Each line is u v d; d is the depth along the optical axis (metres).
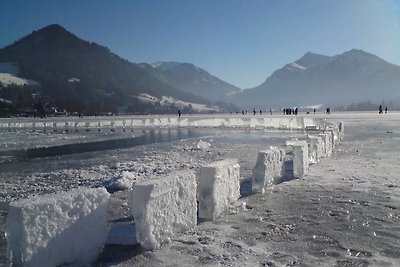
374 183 10.68
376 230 6.75
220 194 7.68
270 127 41.88
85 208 5.35
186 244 6.16
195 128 46.09
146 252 5.84
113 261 5.55
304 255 5.72
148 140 30.33
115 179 11.78
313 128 36.72
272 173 10.26
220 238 6.41
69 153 21.86
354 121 46.72
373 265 5.34
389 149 18.83
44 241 4.78
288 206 8.35
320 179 11.32
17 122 65.81
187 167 14.45
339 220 7.33
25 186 11.83
